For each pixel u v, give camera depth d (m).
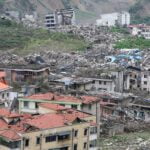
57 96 158.62
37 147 121.50
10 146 117.81
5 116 129.38
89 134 132.75
